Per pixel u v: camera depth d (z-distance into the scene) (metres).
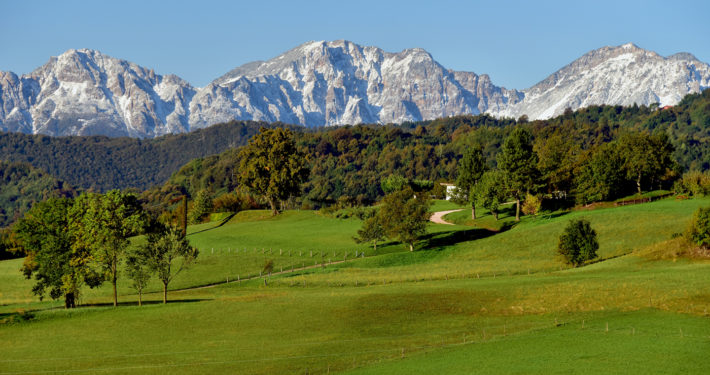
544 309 61.69
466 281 81.50
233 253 118.44
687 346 45.78
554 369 42.81
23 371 50.19
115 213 82.69
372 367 46.88
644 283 65.88
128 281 97.31
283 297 75.62
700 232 80.50
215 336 59.19
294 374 46.91
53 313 70.44
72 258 80.06
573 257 87.81
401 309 65.88
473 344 51.44
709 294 60.09
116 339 59.50
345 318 63.72
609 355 44.94
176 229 82.31
